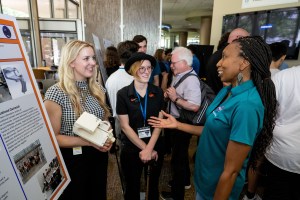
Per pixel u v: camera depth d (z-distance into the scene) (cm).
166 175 241
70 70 121
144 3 457
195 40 1992
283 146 129
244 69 86
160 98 154
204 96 168
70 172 123
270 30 303
